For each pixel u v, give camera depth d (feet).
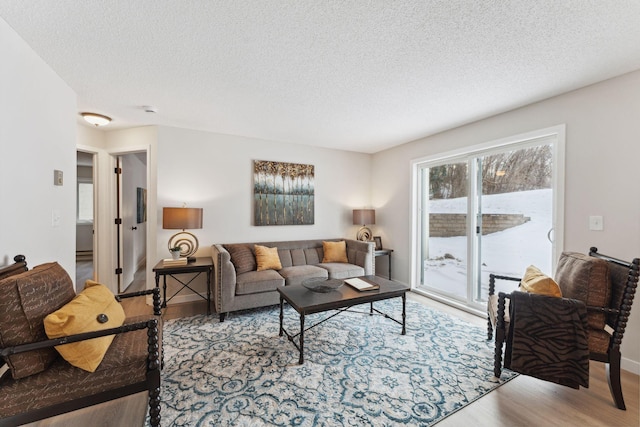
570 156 7.73
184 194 11.59
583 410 5.32
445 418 5.09
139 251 18.25
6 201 4.95
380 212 15.42
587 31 5.24
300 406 5.34
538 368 5.49
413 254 13.24
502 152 9.81
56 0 4.48
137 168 17.08
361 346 7.70
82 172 22.77
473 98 8.34
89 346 4.19
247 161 12.85
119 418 5.14
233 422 4.92
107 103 8.80
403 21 5.03
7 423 3.76
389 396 5.66
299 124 10.92
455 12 4.78
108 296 5.39
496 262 10.13
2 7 4.60
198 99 8.53
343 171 15.37
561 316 5.42
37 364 4.03
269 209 13.29
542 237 8.79
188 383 6.00
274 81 7.38
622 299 5.33
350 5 4.64
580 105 7.55
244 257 11.46
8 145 5.02
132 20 4.99
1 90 4.85
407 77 7.13
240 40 5.62
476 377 6.33
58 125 6.86
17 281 3.99
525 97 8.23
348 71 6.85
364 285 8.55
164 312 10.28
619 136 6.83
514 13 4.79
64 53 5.98
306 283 8.61
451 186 11.82
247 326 9.04
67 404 4.05
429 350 7.51
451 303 11.17
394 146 14.39
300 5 4.64
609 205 6.98
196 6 4.66
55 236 6.63
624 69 6.58
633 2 4.48
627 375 6.41
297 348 7.20
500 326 6.26
